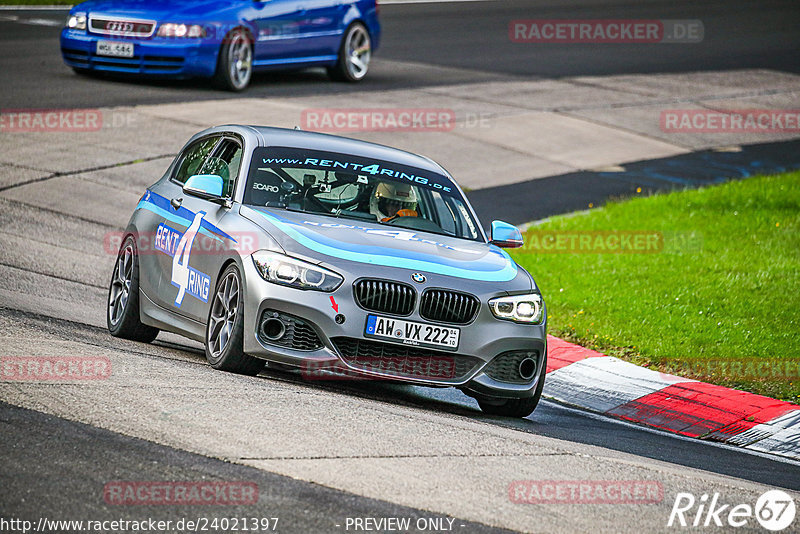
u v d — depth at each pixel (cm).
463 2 13438
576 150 7156
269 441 1992
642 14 13112
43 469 1725
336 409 2308
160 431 1973
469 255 2761
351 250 2586
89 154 5675
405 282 2534
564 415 2972
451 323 2566
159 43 7044
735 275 4500
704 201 5956
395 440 2125
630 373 3391
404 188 2984
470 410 2827
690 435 2958
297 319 2505
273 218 2691
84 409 2053
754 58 11094
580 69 9825
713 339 3712
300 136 3114
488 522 1719
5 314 2977
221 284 2678
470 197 5803
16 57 7825
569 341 3744
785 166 7262
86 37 7106
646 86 9369
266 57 7556
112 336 3114
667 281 4406
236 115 6669
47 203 4888
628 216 5575
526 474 2017
